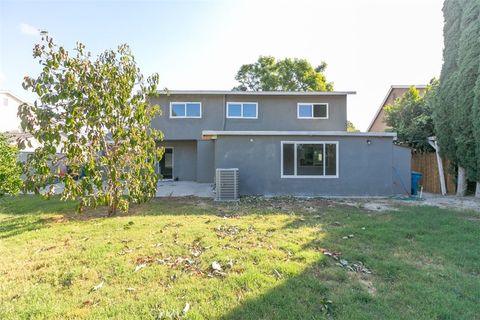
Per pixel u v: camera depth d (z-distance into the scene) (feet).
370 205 29.32
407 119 50.47
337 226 19.98
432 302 9.83
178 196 35.70
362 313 9.11
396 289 10.85
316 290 10.59
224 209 26.55
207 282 11.16
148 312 9.15
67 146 20.53
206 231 18.26
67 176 21.01
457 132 35.37
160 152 25.85
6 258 13.84
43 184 20.97
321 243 16.05
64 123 20.89
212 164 52.65
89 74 21.45
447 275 12.08
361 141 36.63
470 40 33.27
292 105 54.49
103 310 9.26
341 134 36.14
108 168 23.18
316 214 24.27
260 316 8.99
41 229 19.21
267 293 10.29
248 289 10.62
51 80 20.21
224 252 14.28
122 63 23.17
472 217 23.41
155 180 25.67
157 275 11.85
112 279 11.55
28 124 20.08
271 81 100.99
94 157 22.03
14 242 16.43
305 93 53.26
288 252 14.44
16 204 30.35
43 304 9.62
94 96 21.09
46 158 20.84
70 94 20.52
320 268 12.62
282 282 11.16
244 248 14.96
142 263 13.07
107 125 22.41
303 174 36.52
